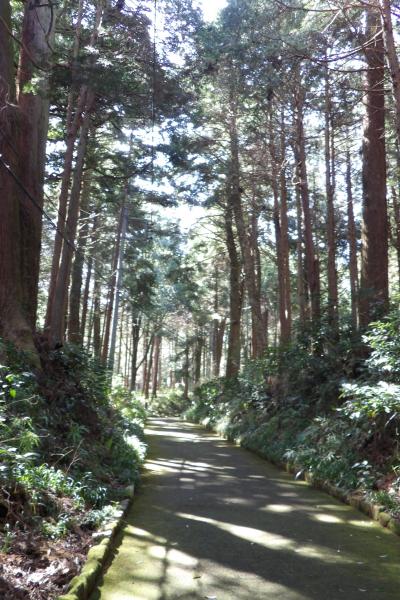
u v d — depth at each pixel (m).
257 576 5.29
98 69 12.90
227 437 19.52
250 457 14.62
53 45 14.37
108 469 9.41
